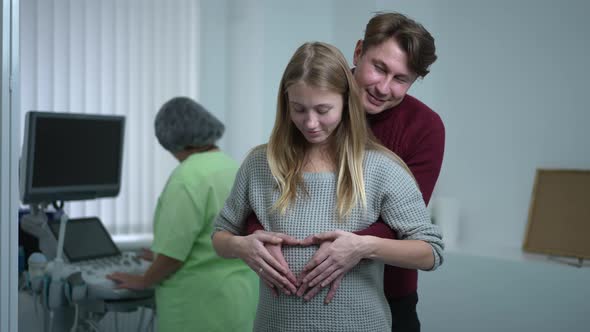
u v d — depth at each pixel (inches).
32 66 111.3
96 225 88.1
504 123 102.6
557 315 85.3
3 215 45.0
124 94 118.8
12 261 45.6
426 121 52.8
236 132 124.6
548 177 94.9
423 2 110.3
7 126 44.9
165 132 73.2
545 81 97.7
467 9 106.7
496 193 103.7
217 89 125.8
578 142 94.0
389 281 54.4
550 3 96.9
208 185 69.8
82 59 115.0
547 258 90.9
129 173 119.9
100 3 115.9
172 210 69.1
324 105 39.6
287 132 44.2
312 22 123.0
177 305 70.9
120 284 71.1
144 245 108.2
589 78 92.8
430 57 47.8
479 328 92.4
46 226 82.4
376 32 47.5
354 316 41.1
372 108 49.4
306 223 41.7
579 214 90.1
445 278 96.3
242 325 72.7
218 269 71.0
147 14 119.9
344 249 38.8
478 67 105.7
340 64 40.6
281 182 43.1
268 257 40.8
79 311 74.4
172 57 122.4
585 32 93.2
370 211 42.1
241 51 122.7
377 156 42.9
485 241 105.0
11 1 44.8
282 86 42.9
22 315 75.0
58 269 73.0
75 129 84.4
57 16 112.8
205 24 124.2
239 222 47.2
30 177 78.1
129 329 81.4
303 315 41.1
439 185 111.7
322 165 43.8
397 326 54.9
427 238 41.4
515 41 101.1
